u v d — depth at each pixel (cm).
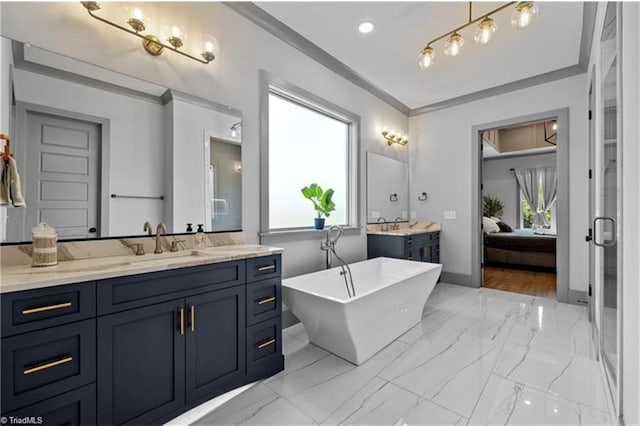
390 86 387
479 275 409
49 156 153
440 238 443
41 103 152
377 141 407
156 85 194
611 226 171
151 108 192
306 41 286
